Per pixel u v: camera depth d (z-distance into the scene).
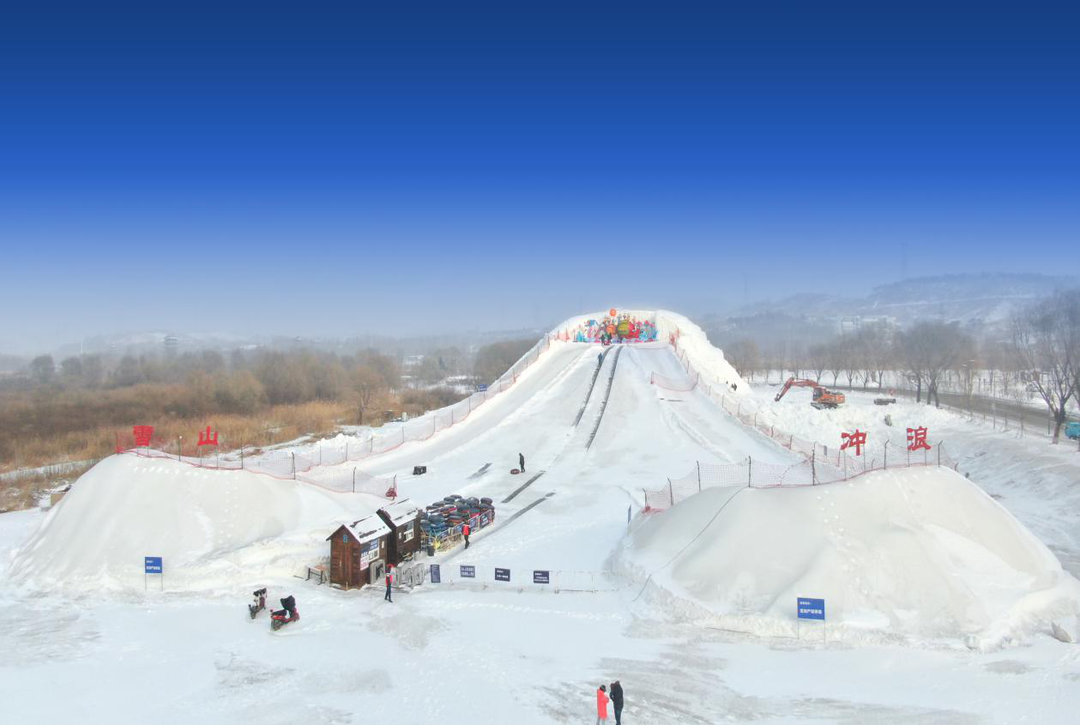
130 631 28.70
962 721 21.70
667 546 35.78
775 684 24.47
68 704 22.45
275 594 32.97
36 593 32.94
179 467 39.53
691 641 28.22
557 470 57.88
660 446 63.53
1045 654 26.75
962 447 71.00
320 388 132.12
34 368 182.75
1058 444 64.06
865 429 76.69
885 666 25.83
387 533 36.12
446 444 66.00
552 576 36.00
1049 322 138.62
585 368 90.75
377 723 21.53
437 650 27.11
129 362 178.12
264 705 22.59
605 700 21.52
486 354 190.38
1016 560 32.59
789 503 34.09
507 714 22.14
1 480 63.44
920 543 31.52
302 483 43.56
